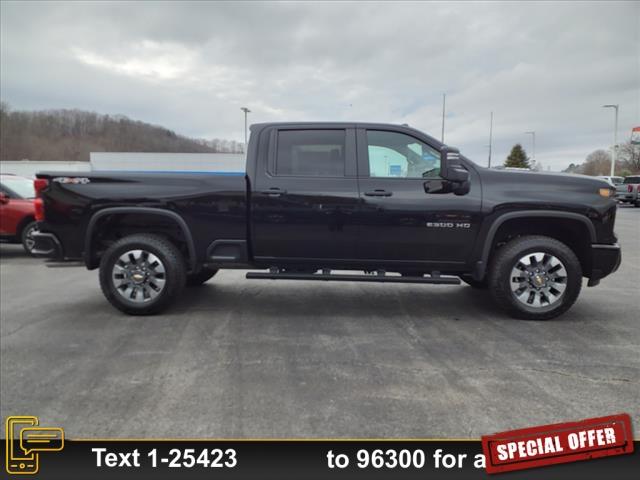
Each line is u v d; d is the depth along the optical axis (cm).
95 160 3341
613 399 261
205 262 427
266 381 287
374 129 419
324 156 419
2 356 329
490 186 402
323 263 425
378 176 412
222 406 255
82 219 422
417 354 331
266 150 423
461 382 284
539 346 346
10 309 457
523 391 271
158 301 419
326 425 237
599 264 402
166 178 420
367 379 289
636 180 2561
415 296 514
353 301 491
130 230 452
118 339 365
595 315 429
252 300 494
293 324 406
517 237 414
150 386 280
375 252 416
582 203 395
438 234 405
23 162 3769
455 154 378
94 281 612
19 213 791
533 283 403
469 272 422
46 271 692
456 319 420
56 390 276
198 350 340
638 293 524
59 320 417
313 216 411
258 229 418
